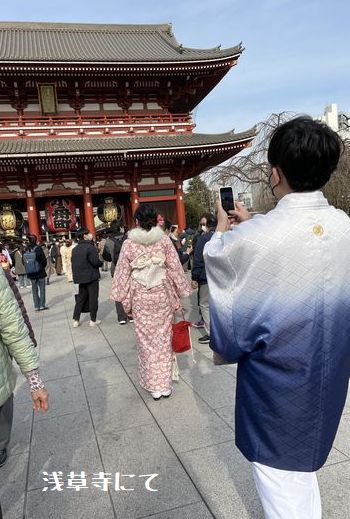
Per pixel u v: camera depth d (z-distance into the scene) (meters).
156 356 4.39
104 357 6.14
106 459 3.37
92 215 23.52
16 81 22.11
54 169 22.61
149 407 4.26
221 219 1.94
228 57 23.17
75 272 8.11
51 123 22.83
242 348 1.59
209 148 22.23
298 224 1.53
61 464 3.34
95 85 23.72
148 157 22.62
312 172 1.56
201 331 7.20
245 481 2.97
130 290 4.45
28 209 22.70
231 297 1.59
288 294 1.50
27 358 2.40
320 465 1.63
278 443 1.59
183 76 24.17
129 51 27.25
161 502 2.82
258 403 1.61
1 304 2.30
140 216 4.34
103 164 23.05
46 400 2.48
